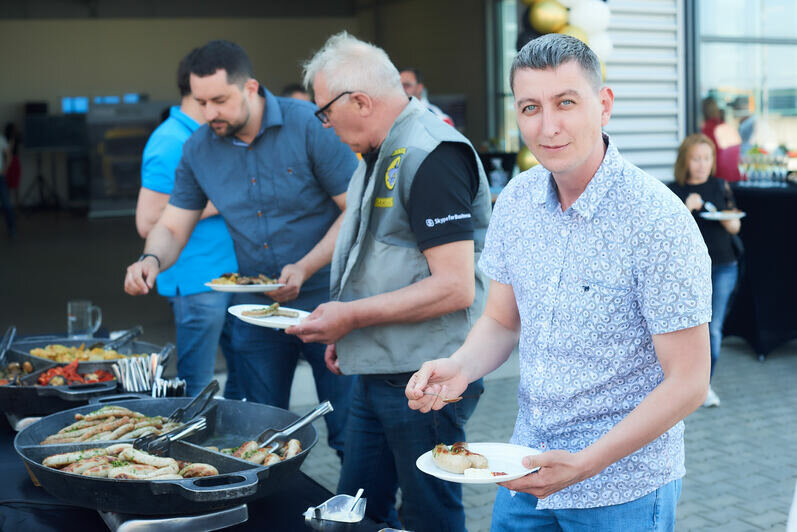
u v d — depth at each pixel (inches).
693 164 202.5
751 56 277.4
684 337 54.7
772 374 240.4
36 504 69.0
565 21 226.8
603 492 60.7
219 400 81.3
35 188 736.3
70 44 714.2
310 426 74.5
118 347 113.5
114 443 73.1
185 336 147.4
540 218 60.9
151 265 113.0
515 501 67.4
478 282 88.2
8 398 90.4
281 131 114.5
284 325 94.1
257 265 118.6
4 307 336.2
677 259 54.1
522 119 55.0
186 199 121.6
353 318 83.3
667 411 54.4
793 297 254.1
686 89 271.9
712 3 271.3
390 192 83.7
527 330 62.9
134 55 726.5
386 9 702.5
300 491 71.1
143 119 723.4
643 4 261.7
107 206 717.9
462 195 82.0
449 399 65.2
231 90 108.4
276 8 745.0
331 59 84.9
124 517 61.3
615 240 56.3
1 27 700.0
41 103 709.3
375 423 92.6
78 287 383.6
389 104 84.9
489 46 559.8
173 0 724.7
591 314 58.2
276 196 115.8
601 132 56.8
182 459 71.2
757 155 279.4
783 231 251.0
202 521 61.0
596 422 60.2
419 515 89.0
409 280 85.3
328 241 114.3
